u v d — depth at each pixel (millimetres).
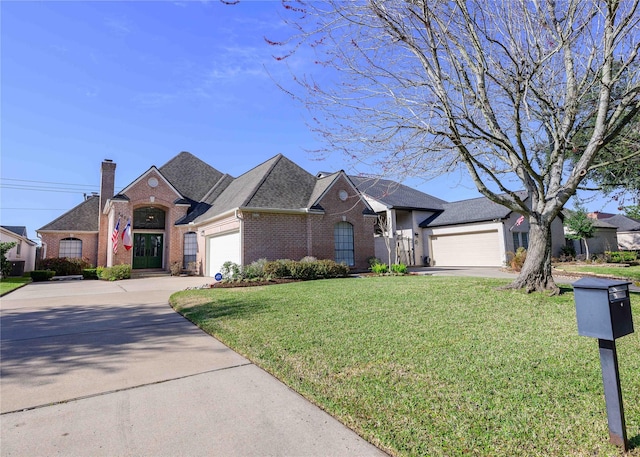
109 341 5570
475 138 6953
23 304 9539
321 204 16531
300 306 7648
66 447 2611
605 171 9938
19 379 3980
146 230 21375
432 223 24359
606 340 2482
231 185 22109
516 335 5105
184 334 5949
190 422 2965
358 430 2746
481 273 15977
